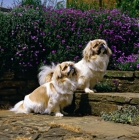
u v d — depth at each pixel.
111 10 3.83
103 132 2.12
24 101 2.68
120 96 2.54
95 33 3.37
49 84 2.58
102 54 2.79
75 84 2.55
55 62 3.17
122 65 3.34
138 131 2.17
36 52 3.13
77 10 3.55
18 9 3.25
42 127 2.19
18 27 3.11
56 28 3.23
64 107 2.76
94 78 2.81
